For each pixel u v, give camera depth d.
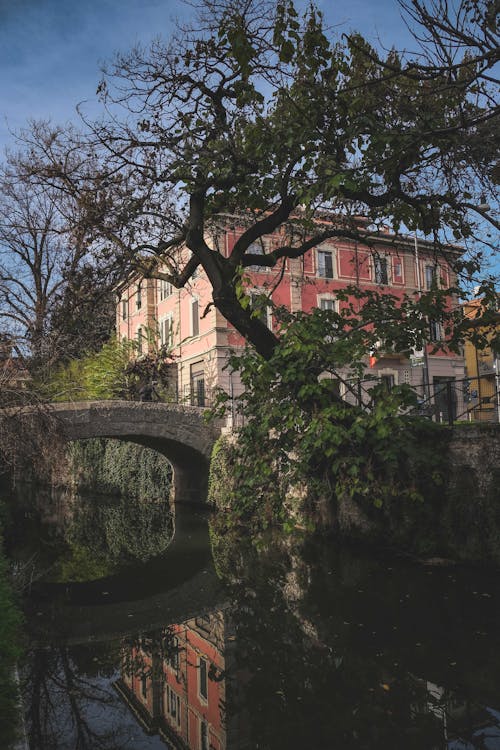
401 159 8.23
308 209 8.23
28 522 21.25
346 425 8.39
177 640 8.52
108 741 5.50
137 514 22.73
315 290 27.61
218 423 22.62
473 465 10.60
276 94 8.41
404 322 9.47
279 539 15.74
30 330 11.56
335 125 8.19
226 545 15.88
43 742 5.53
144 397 24.78
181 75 9.12
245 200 10.20
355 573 11.16
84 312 10.88
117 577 12.84
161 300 32.91
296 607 9.48
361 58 7.66
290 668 7.07
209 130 9.25
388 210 10.49
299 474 8.34
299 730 5.55
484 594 9.10
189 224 10.31
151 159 9.69
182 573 12.97
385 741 5.22
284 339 7.66
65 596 11.30
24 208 13.23
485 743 5.06
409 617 8.41
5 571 9.42
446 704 5.84
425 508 11.33
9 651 5.42
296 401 8.03
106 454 29.56
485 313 8.67
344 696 6.19
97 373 24.28
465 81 5.40
